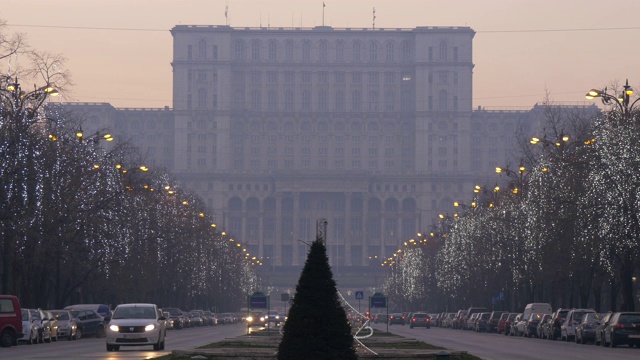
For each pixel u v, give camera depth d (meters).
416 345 141.88
